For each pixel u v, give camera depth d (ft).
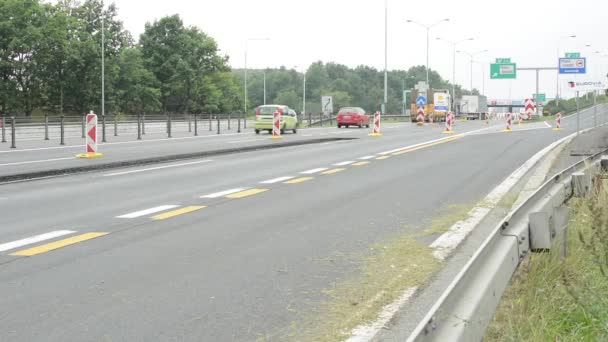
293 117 143.33
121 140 116.78
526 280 19.52
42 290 20.12
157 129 175.32
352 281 21.61
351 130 160.35
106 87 297.12
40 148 92.22
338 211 35.27
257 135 133.90
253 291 20.31
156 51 354.33
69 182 48.70
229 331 16.80
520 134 120.98
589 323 18.10
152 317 17.76
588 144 82.02
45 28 273.13
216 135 137.18
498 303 15.58
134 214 33.88
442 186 45.85
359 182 48.16
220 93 376.48
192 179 50.31
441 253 25.57
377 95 651.25
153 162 66.08
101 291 20.07
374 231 29.84
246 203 37.91
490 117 358.64
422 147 86.02
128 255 24.75
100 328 16.85
